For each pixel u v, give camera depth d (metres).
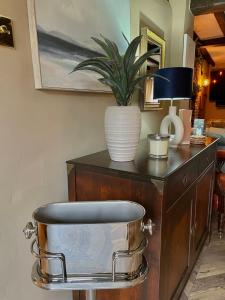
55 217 0.87
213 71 7.52
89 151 1.39
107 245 0.74
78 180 1.18
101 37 1.29
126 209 0.88
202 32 4.30
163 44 2.23
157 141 1.26
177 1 2.46
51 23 1.05
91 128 1.39
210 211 2.08
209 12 2.72
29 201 1.05
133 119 1.15
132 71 1.10
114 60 1.07
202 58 5.73
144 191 1.00
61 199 1.22
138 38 1.04
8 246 0.97
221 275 1.71
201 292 1.55
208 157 1.79
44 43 1.02
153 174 0.98
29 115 1.01
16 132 0.96
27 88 0.99
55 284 0.74
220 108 7.64
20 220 1.01
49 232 0.72
